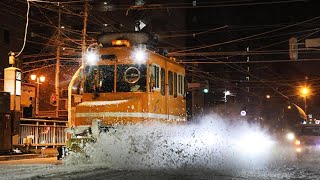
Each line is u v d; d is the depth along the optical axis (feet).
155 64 48.98
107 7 117.70
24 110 106.93
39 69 119.14
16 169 40.14
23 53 117.70
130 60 47.96
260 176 36.24
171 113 53.31
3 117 62.75
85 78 49.08
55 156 67.26
